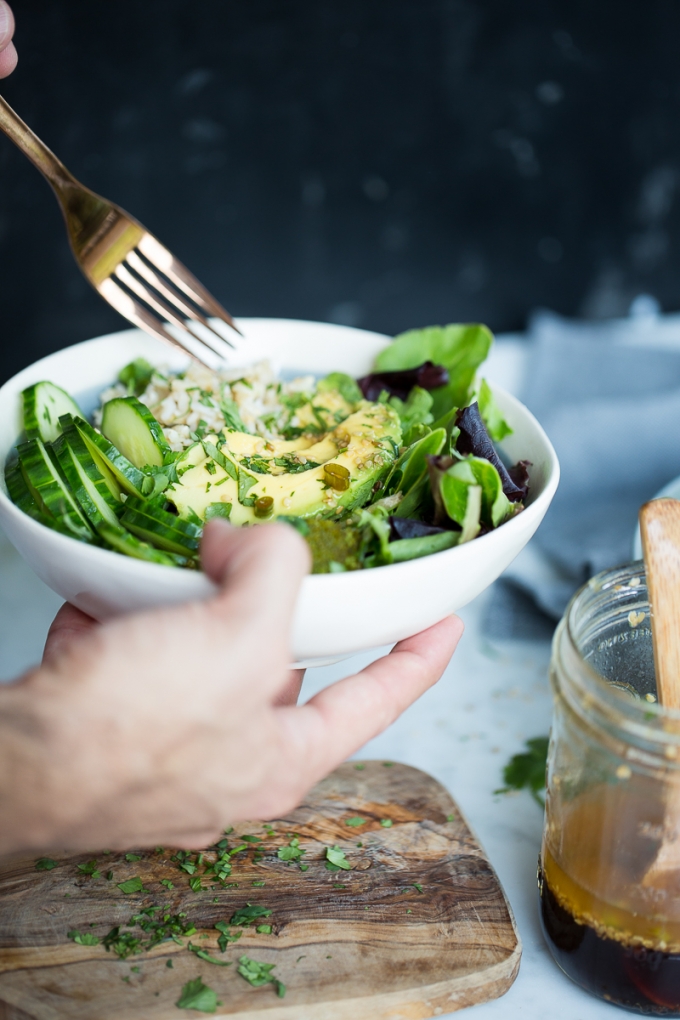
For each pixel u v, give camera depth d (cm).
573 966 40
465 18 66
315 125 68
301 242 72
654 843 38
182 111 65
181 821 36
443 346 49
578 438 59
